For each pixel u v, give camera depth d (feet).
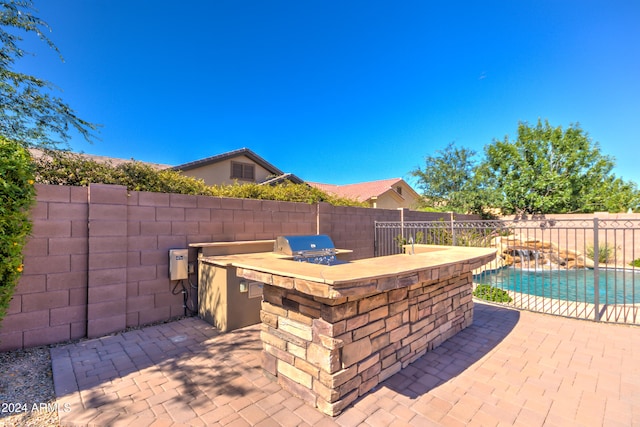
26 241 11.38
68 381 10.21
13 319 12.44
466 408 8.90
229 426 7.94
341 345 8.39
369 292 7.75
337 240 27.68
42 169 14.38
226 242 18.07
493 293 22.74
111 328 14.64
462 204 64.39
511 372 11.18
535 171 60.03
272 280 8.77
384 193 72.64
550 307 19.84
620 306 20.47
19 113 18.63
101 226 14.37
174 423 8.05
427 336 12.89
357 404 8.98
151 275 16.03
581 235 47.98
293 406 8.87
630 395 9.62
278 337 10.06
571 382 10.46
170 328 15.46
